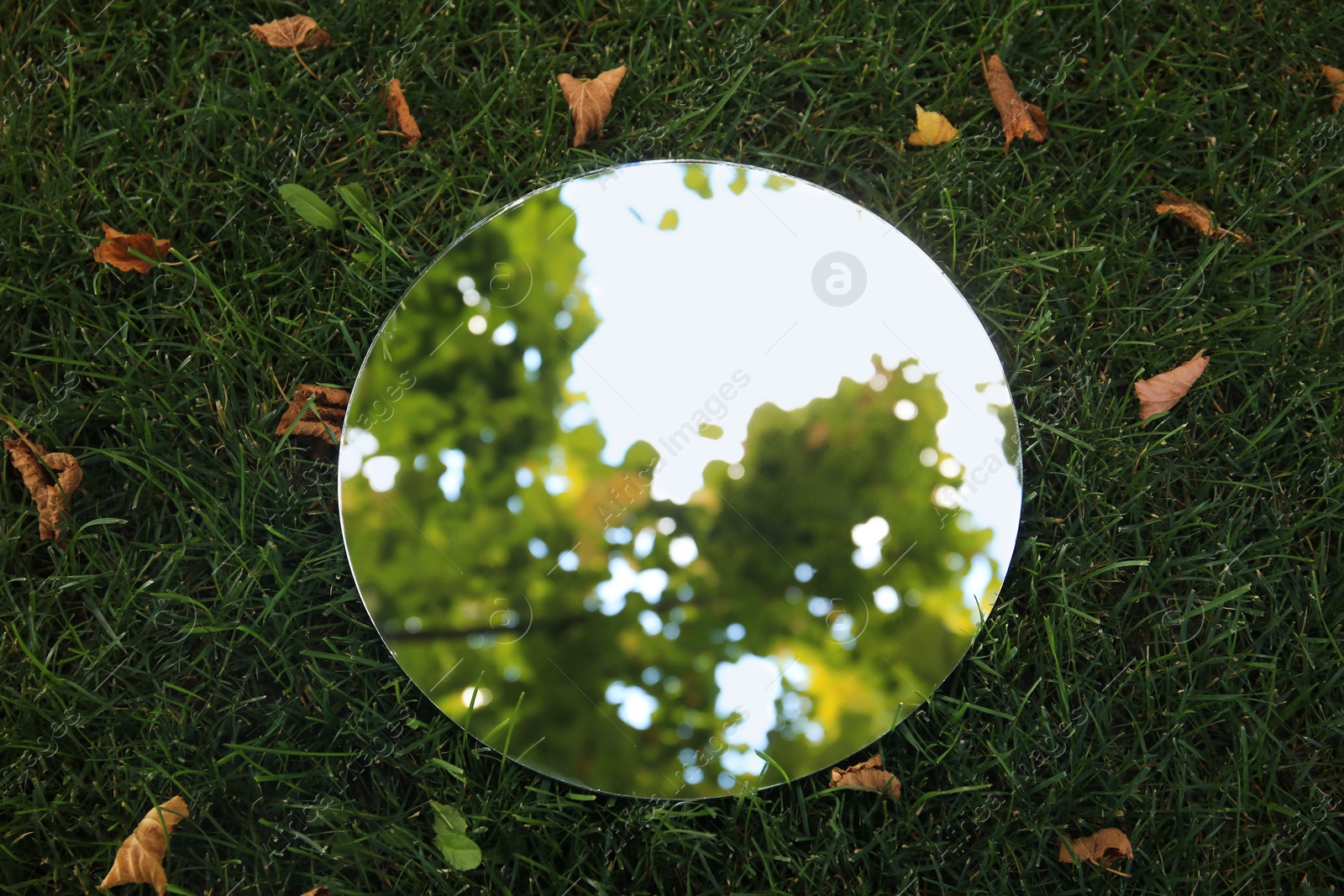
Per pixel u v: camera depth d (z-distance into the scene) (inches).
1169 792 67.2
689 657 63.7
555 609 63.8
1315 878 66.7
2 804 63.5
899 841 65.7
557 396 65.1
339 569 67.3
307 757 65.6
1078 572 69.6
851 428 65.4
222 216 74.2
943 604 64.5
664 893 64.5
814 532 64.6
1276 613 69.9
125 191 74.4
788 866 65.2
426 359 65.2
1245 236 76.2
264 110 75.6
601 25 78.3
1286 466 73.2
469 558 64.0
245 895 63.4
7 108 74.7
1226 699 67.2
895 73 77.5
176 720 65.9
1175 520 71.5
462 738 65.0
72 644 67.6
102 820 64.4
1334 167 77.5
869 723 63.7
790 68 77.4
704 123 75.0
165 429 70.5
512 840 64.7
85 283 72.1
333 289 72.7
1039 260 74.4
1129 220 76.6
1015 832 66.0
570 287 66.2
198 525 69.7
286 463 69.9
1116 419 71.8
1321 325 75.7
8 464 70.0
